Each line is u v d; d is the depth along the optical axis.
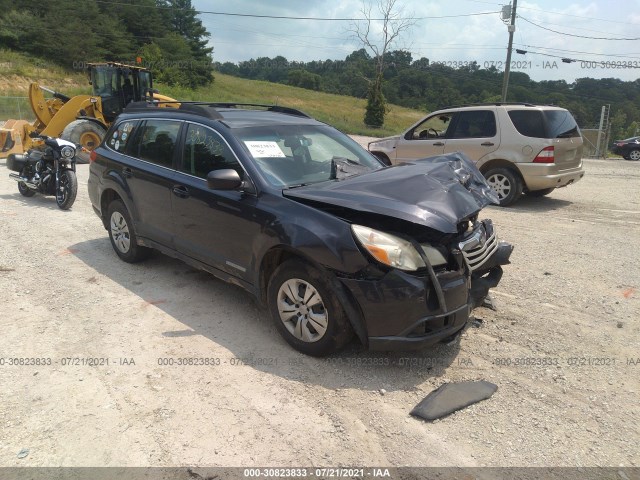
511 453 2.93
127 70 15.45
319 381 3.62
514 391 3.53
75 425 3.14
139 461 2.84
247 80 82.62
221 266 4.54
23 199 9.61
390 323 3.52
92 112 15.24
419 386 3.57
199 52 81.19
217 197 4.43
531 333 4.35
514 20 27.92
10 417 3.21
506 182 9.57
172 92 54.94
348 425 3.16
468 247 3.85
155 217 5.22
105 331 4.32
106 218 6.18
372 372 3.73
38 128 15.96
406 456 2.90
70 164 8.77
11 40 61.66
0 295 5.03
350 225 3.60
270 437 3.04
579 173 9.92
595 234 7.51
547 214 8.98
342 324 3.70
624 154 23.70
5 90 47.16
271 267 4.19
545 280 5.57
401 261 3.51
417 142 10.62
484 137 9.71
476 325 4.47
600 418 3.25
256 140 4.60
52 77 55.16
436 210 3.61
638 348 4.11
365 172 4.72
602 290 5.29
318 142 5.04
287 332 4.01
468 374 3.73
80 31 64.81
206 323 4.47
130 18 76.38
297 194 3.98
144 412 3.26
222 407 3.32
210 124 4.78
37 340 4.16
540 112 9.24
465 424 3.18
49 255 6.24
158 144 5.31
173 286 5.28
